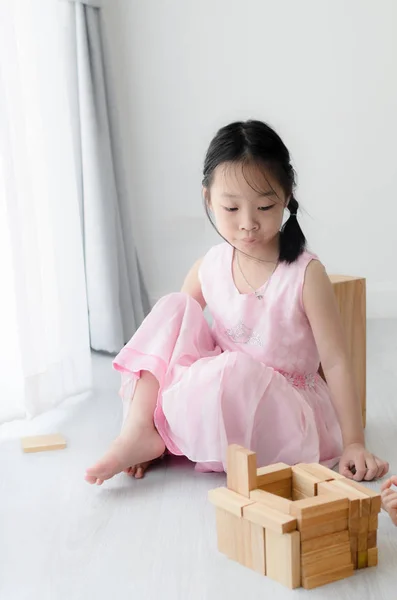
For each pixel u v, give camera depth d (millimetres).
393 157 2785
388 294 2846
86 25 2393
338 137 2787
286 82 2781
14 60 1822
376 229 2830
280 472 1139
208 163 1430
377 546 1125
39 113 1970
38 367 1865
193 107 2826
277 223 1414
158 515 1271
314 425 1407
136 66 2809
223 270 1544
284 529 1007
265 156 1376
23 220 1847
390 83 2744
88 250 2432
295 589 1020
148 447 1417
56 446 1621
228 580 1052
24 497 1369
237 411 1372
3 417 1812
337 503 1037
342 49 2740
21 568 1111
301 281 1453
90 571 1094
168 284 2936
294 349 1490
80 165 2416
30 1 1938
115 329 2434
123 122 2842
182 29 2783
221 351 1559
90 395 2010
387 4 2701
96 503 1329
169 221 2898
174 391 1391
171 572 1079
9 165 1787
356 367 1646
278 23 2750
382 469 1344
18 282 1811
